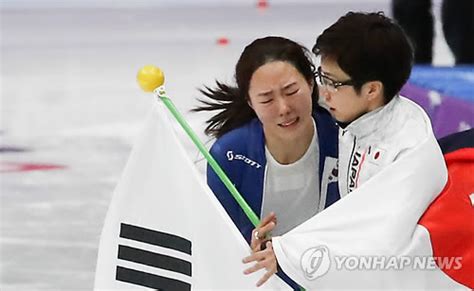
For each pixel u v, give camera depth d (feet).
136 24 127.54
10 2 147.95
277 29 111.55
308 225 20.31
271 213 22.04
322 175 24.09
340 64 20.71
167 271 22.91
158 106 23.09
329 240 20.03
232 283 21.80
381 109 21.06
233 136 24.03
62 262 42.09
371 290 19.88
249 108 24.21
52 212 49.37
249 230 24.27
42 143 64.80
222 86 24.62
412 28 59.57
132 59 99.04
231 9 137.18
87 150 62.49
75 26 127.85
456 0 58.03
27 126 70.28
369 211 19.92
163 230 22.95
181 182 22.63
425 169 19.88
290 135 22.36
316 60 24.99
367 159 21.21
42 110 76.23
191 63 93.40
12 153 62.13
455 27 58.49
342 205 20.11
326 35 20.97
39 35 120.67
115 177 55.83
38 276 40.27
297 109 21.95
